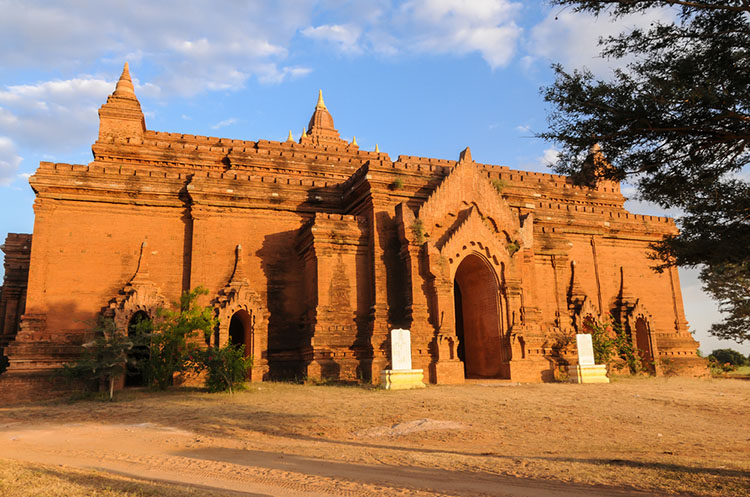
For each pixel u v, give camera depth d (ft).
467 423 54.75
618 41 35.60
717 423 57.21
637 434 51.24
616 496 27.53
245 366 78.84
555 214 125.59
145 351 86.28
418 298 94.99
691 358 128.98
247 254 102.73
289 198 106.83
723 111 33.35
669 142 36.11
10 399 82.43
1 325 112.78
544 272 116.78
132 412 62.69
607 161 37.88
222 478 31.55
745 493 27.71
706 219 36.37
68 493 25.41
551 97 36.94
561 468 34.32
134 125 117.39
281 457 39.24
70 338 89.15
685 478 31.09
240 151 120.47
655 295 132.98
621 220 133.08
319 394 74.59
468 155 107.24
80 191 95.20
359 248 100.01
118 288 94.48
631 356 117.60
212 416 58.54
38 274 89.92
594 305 123.44
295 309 103.35
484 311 105.50
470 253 100.68
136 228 98.02
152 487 27.14
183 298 88.63
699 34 33.88
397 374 81.46
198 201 100.27
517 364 97.45
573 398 70.54
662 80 32.71
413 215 98.27
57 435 50.21
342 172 126.31
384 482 30.42
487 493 27.84
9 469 30.96
